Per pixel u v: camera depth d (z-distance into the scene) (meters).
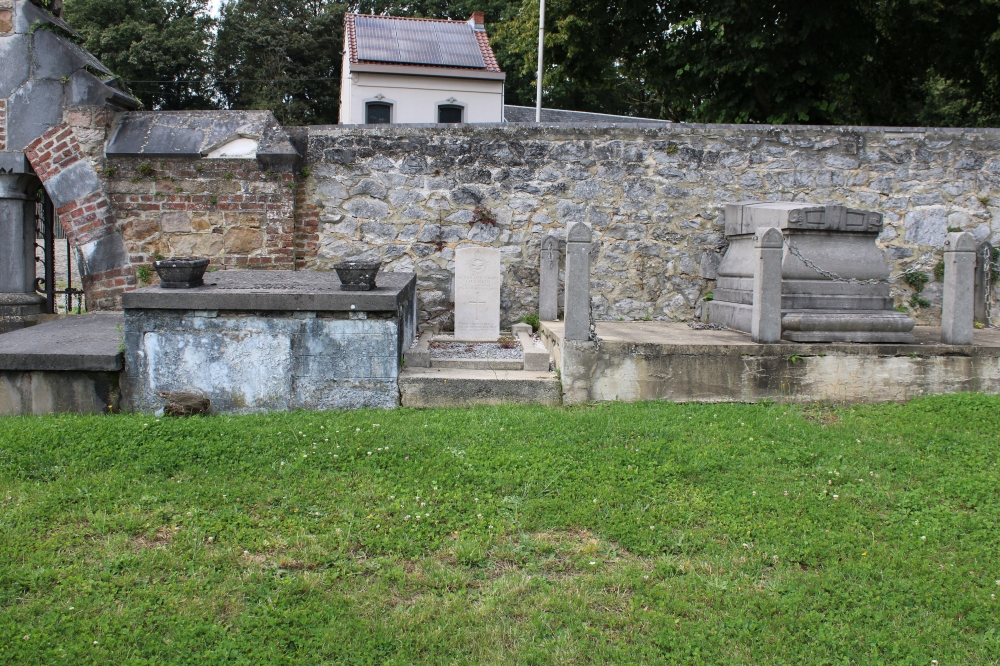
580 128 10.09
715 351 7.09
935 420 6.52
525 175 10.12
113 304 9.49
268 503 4.88
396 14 35.25
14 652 3.39
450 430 6.08
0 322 9.26
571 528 4.68
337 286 7.43
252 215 9.61
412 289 8.70
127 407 6.79
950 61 16.69
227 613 3.78
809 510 4.91
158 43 28.48
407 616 3.78
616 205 10.19
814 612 3.88
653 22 16.97
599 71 18.97
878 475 5.43
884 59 17.12
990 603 3.96
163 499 4.90
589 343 7.07
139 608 3.76
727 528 4.68
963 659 3.59
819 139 10.16
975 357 7.27
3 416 6.59
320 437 5.85
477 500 4.94
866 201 10.23
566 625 3.77
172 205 9.52
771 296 7.24
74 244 9.42
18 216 9.36
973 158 10.22
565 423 6.29
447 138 10.02
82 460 5.41
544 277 9.84
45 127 9.27
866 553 4.42
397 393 6.96
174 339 6.76
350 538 4.48
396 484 5.16
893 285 10.30
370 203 9.97
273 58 31.41
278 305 6.73
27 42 9.20
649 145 10.15
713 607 3.93
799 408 6.95
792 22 14.66
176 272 7.03
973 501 5.07
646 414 6.57
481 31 27.30
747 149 10.17
